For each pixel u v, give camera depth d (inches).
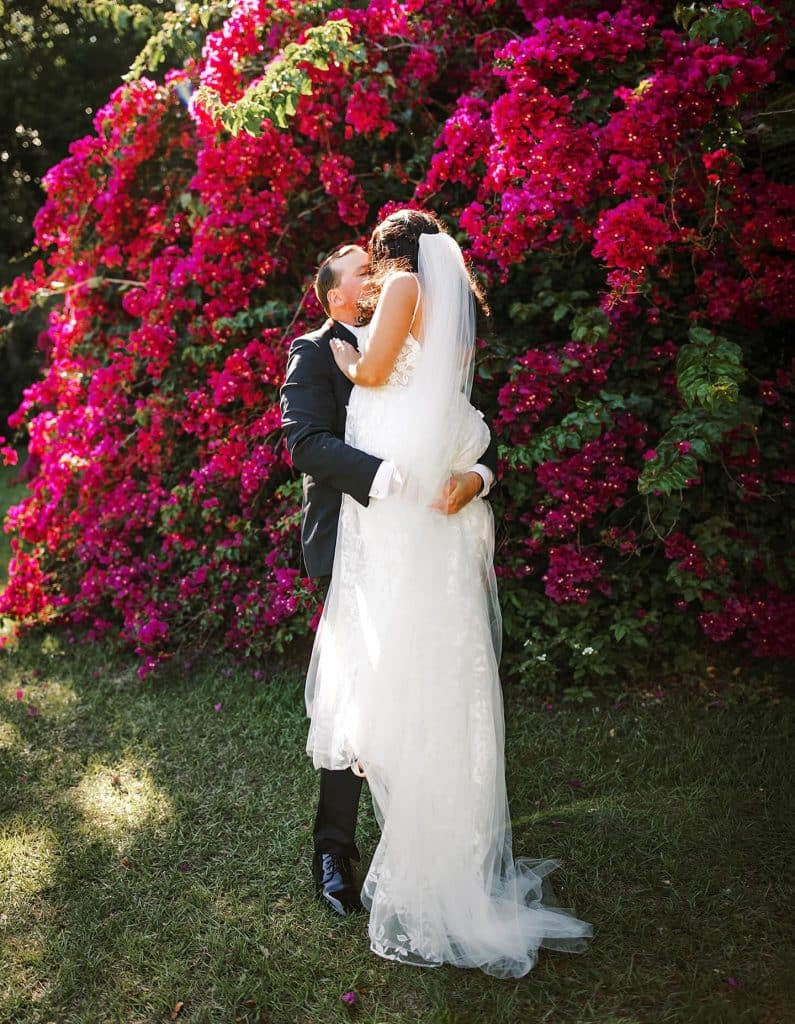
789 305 132.0
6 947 86.9
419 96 152.5
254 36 148.2
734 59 110.6
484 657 88.0
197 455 169.8
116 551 165.9
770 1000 78.2
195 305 161.5
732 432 134.0
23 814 110.7
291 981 81.9
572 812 108.7
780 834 102.4
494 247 132.3
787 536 141.5
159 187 177.8
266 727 131.6
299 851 101.5
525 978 81.7
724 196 127.2
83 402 189.5
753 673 142.2
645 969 82.6
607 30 123.0
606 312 133.6
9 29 398.6
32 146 445.1
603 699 138.1
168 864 100.3
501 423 139.8
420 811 84.4
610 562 144.8
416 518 85.1
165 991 80.8
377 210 163.3
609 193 131.3
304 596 144.3
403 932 84.8
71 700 144.6
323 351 91.6
